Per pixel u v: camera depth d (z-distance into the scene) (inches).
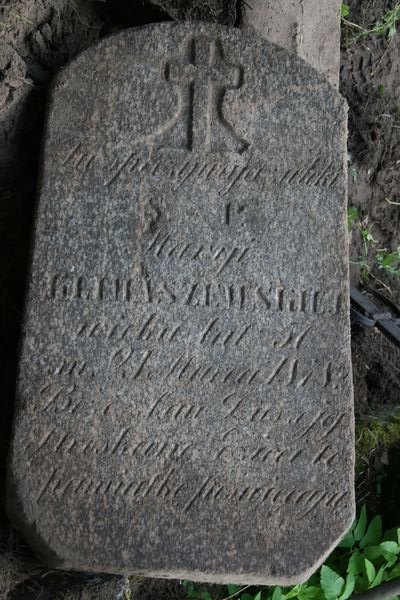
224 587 98.3
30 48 89.9
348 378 82.0
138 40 83.3
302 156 83.6
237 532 79.7
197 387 80.7
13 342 88.2
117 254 81.1
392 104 113.1
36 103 88.0
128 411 79.9
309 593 94.5
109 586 86.2
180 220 82.0
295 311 82.0
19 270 88.6
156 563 78.9
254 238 82.4
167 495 79.6
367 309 102.0
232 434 80.5
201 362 80.9
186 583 98.0
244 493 80.1
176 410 80.3
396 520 99.7
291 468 80.7
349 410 81.7
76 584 85.4
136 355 80.4
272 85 84.0
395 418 104.9
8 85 86.0
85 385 79.8
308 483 80.8
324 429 81.4
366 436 101.9
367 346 109.6
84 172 81.7
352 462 81.4
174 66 83.4
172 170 82.5
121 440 79.7
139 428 79.9
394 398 109.9
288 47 98.5
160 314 81.0
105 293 80.7
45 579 85.0
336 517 80.7
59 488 78.8
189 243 81.9
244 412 80.8
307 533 80.3
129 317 80.7
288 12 98.7
